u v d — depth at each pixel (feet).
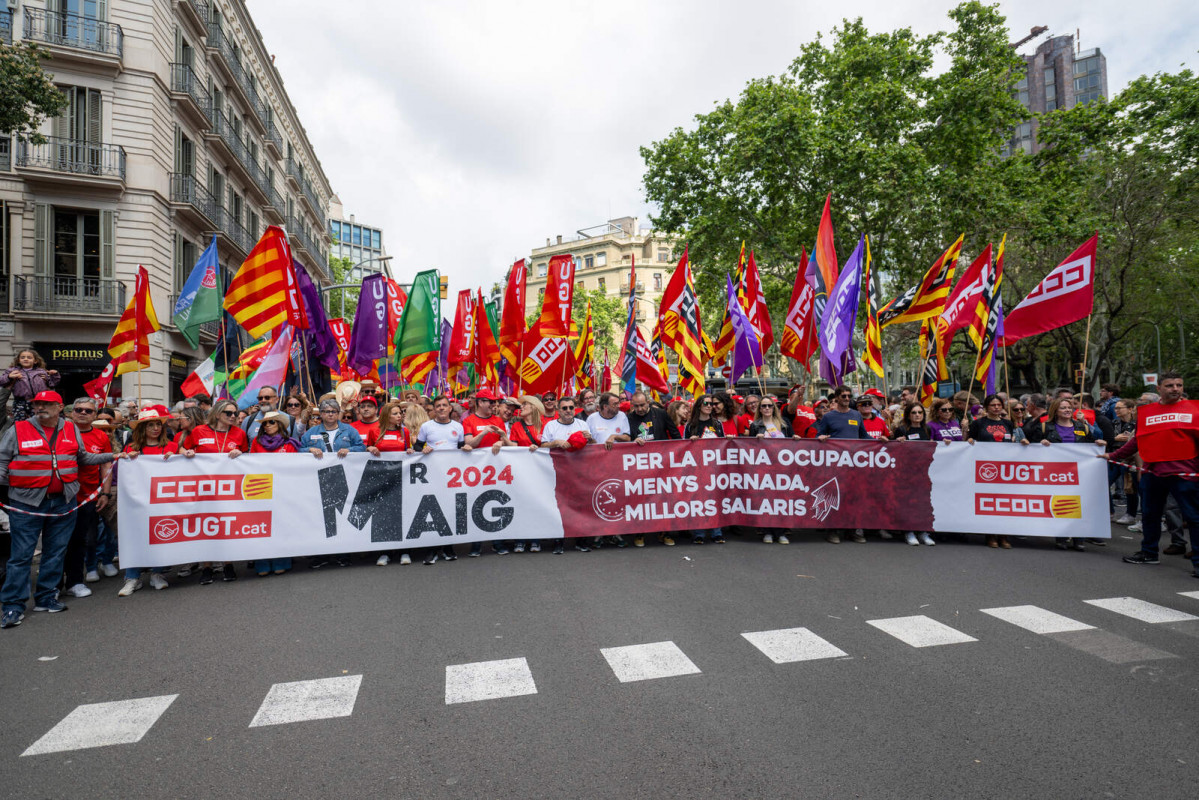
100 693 12.69
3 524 20.30
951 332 31.30
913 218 71.46
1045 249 75.92
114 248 64.69
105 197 64.49
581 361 44.42
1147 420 22.12
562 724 11.25
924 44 71.31
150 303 28.02
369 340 34.86
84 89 63.87
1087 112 73.41
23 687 13.02
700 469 25.34
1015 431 26.86
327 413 22.47
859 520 25.44
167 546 20.30
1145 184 71.77
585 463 24.53
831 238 31.68
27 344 61.52
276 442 22.70
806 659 13.91
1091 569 21.45
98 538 22.43
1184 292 88.02
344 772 9.89
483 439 24.07
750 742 10.58
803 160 67.82
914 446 25.53
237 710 11.93
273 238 26.99
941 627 15.80
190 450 20.95
